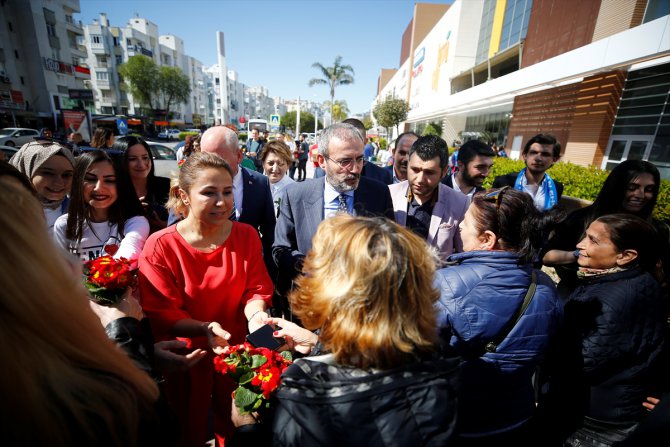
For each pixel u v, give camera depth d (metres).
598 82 10.09
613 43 9.09
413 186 2.17
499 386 1.23
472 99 18.75
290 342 1.35
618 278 1.36
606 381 1.33
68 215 1.79
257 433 0.92
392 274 0.73
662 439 0.90
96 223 1.85
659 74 8.40
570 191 6.44
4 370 0.51
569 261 2.08
